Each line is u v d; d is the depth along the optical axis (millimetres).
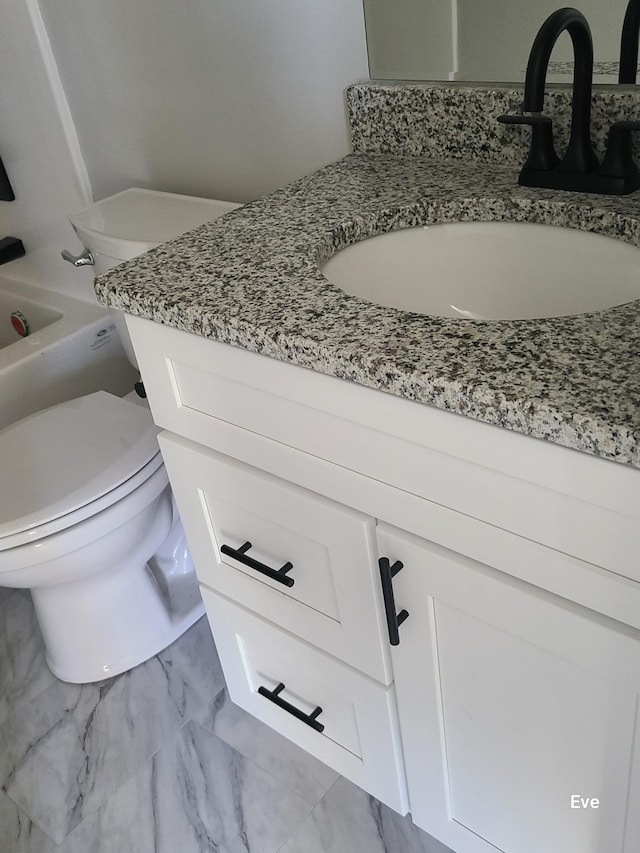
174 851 1258
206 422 989
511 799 982
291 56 1302
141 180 1723
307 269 901
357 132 1242
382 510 852
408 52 1144
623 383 643
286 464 926
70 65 1681
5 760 1433
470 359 701
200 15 1387
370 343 742
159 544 1558
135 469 1352
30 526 1259
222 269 931
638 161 993
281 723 1316
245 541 1092
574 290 981
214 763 1380
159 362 978
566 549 713
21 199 2025
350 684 1082
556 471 669
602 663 755
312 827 1264
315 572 1007
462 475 747
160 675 1554
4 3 1681
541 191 1005
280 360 824
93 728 1470
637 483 625
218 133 1508
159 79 1535
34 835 1310
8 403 1831
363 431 804
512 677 859
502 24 1037
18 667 1617
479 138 1117
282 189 1152
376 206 1033
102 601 1492
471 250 1040
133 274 951
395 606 919
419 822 1169
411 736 1054
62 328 1946
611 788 848
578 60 935
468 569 806
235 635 1252
